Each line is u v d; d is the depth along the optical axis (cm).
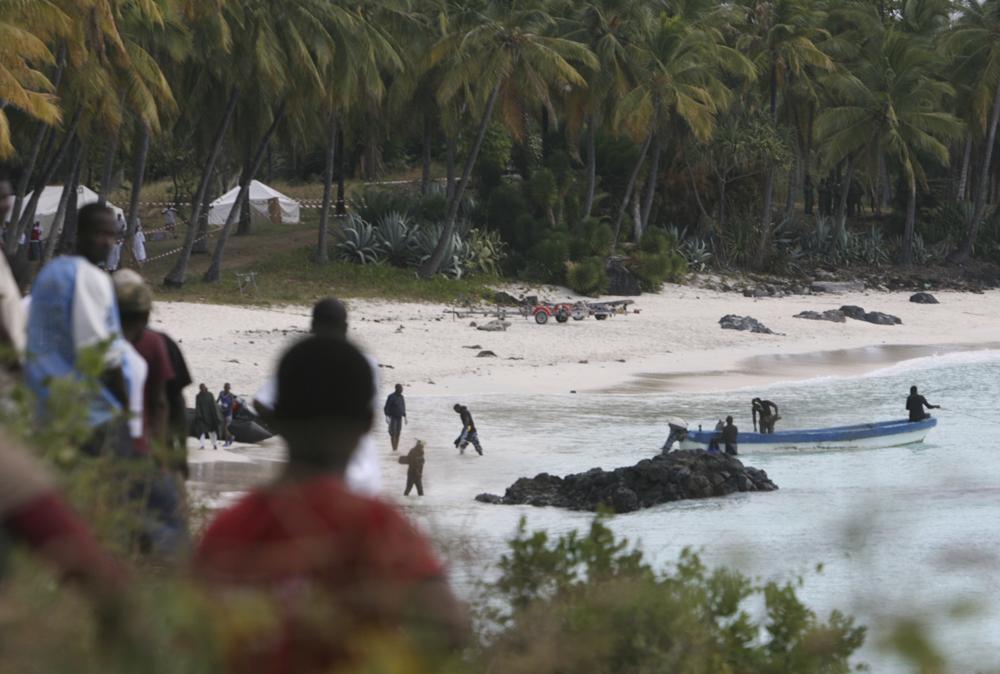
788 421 13962
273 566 763
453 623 782
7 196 1745
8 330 1563
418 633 766
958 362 19388
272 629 711
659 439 12481
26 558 725
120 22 15638
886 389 16700
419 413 13525
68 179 18412
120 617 665
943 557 898
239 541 793
